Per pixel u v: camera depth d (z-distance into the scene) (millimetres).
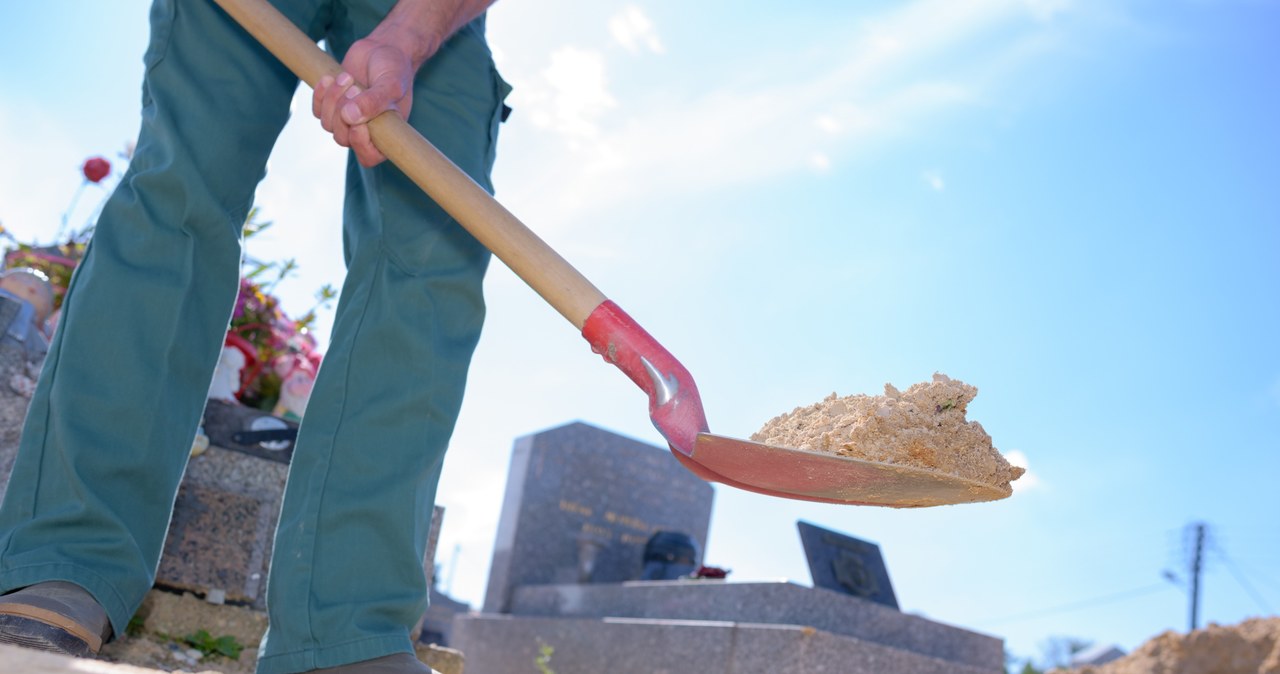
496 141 1934
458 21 1798
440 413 1639
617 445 7691
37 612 1309
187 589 2307
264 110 1781
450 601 11016
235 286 1722
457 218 1595
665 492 7781
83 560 1429
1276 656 6230
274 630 1483
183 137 1654
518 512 7195
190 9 1725
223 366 2668
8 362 2271
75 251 3129
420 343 1644
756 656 4605
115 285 1556
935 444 1358
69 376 1501
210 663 2123
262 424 2508
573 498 7398
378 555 1512
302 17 1889
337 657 1435
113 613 1433
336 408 1586
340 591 1476
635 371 1508
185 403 1626
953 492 1362
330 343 1660
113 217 1614
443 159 1620
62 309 1574
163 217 1623
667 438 1478
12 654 792
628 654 5367
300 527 1508
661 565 6816
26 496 1460
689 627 5020
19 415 2256
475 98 1895
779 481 1431
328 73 1686
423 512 1599
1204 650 6617
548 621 6074
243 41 1771
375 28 1854
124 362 1535
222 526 2375
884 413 1360
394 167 1758
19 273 2646
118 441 1513
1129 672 6930
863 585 5605
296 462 1572
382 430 1582
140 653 2037
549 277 1537
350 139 1653
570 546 7293
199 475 2398
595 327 1519
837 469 1354
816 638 4445
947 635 5223
